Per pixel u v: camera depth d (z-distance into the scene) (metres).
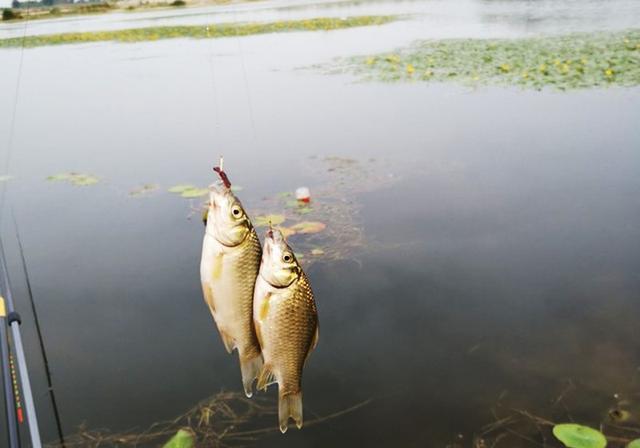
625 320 0.73
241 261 0.32
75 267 0.95
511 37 2.93
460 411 0.62
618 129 1.42
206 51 3.07
